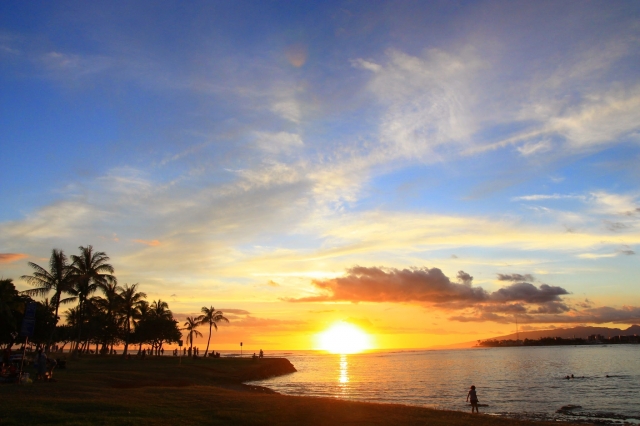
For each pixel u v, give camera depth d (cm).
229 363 7750
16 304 5291
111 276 6016
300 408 2175
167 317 9419
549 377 7575
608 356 17725
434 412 2327
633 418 3475
